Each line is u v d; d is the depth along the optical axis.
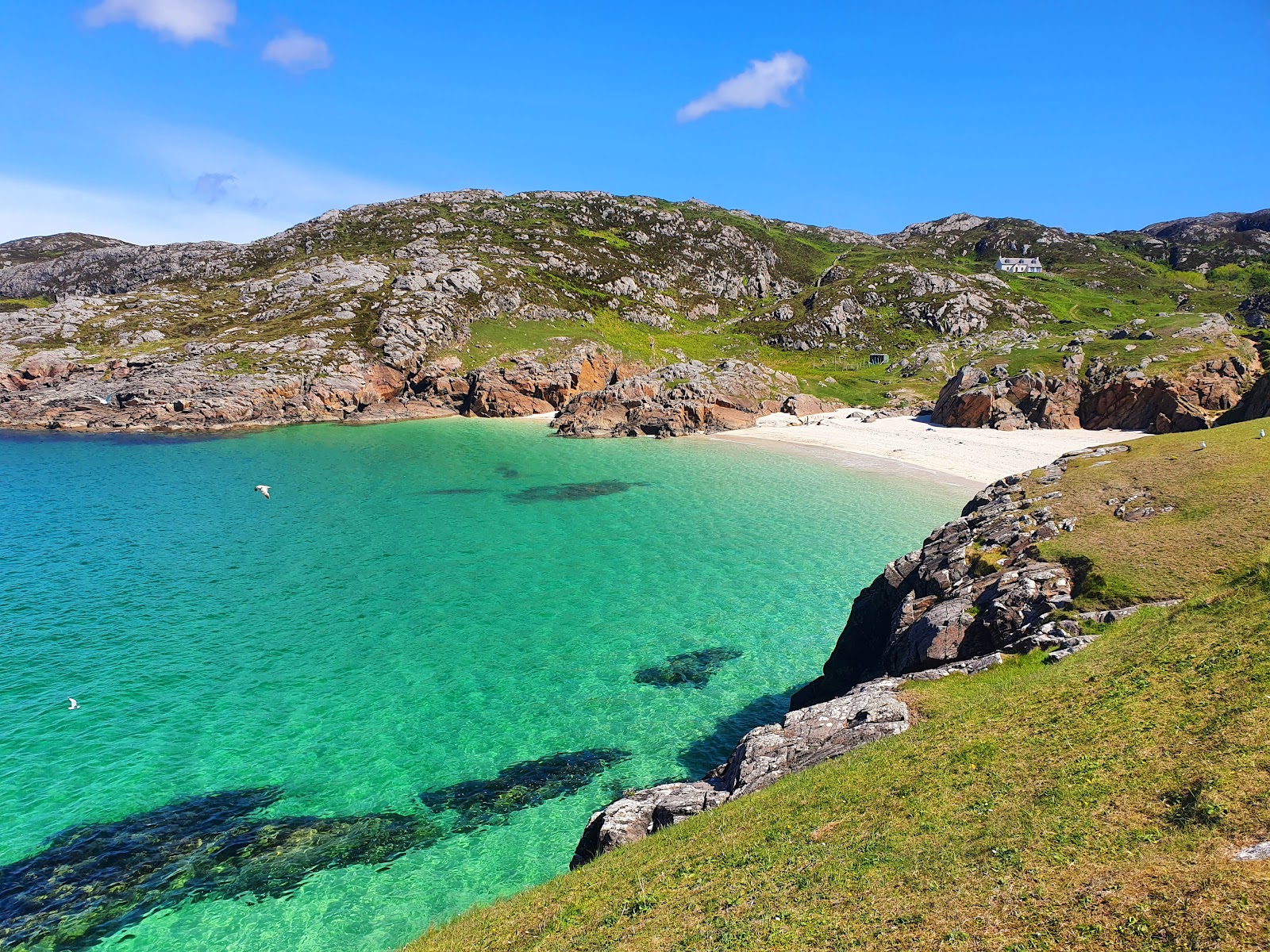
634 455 101.62
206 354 137.38
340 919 22.78
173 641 41.91
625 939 14.57
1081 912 10.72
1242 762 12.73
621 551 58.56
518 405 142.38
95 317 153.75
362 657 40.31
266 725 33.50
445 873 24.80
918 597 33.03
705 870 16.67
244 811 27.84
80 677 37.56
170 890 23.89
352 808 28.05
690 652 41.03
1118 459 40.28
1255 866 10.15
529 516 69.44
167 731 32.94
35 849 25.55
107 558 56.03
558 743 32.47
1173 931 9.59
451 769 30.58
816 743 23.64
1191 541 28.38
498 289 172.50
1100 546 29.91
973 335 171.50
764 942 12.63
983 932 11.05
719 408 125.75
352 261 182.88
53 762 30.41
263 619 45.12
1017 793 14.93
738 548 58.94
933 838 14.35
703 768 30.53
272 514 69.38
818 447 105.25
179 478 84.62
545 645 41.88
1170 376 94.56
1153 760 14.16
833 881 14.02
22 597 47.97
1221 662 16.83
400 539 61.66
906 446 100.88
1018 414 106.25
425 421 135.88
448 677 38.19
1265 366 98.62
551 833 26.81
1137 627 22.78
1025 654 25.42
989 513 37.28
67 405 121.75
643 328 185.25
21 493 76.31
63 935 22.03
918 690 25.44
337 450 104.81
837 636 43.00
